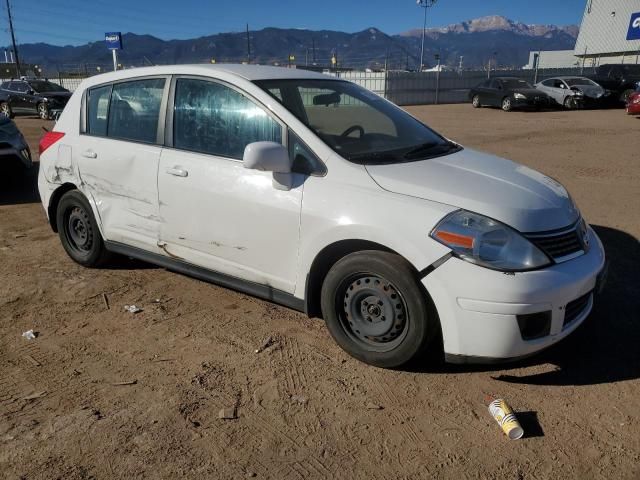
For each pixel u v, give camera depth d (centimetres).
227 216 371
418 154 370
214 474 251
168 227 409
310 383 321
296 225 339
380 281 316
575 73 3716
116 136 445
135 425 284
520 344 290
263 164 325
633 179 848
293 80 396
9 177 933
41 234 615
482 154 407
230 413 292
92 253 486
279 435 277
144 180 416
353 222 315
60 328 391
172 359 348
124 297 441
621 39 4181
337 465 256
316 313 360
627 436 273
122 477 249
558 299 292
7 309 422
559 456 260
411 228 300
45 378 328
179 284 466
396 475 250
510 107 2331
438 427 282
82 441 272
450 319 295
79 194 478
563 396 306
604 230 594
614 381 319
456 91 3434
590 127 1596
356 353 336
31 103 2086
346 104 407
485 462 257
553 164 986
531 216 303
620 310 405
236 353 354
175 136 404
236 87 376
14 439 273
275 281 361
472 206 301
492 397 306
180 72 407
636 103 1823
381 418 289
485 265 286
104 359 349
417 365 337
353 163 335
